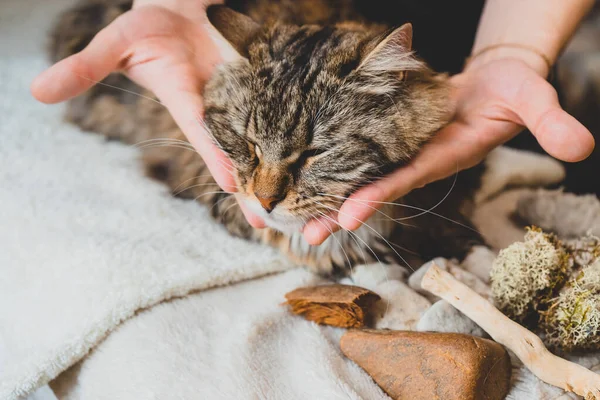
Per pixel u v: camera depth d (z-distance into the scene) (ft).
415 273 1.50
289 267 1.57
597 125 1.81
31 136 1.91
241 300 1.47
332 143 1.32
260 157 1.34
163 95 1.49
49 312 1.41
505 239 1.60
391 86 1.34
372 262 1.54
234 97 1.39
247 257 1.54
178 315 1.40
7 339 1.41
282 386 1.29
